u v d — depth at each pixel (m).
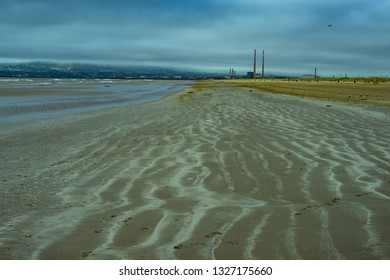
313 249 3.47
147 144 9.14
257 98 23.94
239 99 23.69
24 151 8.93
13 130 12.84
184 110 18.05
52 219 4.43
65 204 4.98
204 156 7.60
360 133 9.87
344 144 8.49
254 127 11.26
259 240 3.68
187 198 5.10
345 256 3.34
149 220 4.30
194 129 11.21
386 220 4.12
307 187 5.47
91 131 12.00
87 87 55.47
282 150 7.98
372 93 29.56
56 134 11.60
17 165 7.44
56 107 23.14
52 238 3.88
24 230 4.11
